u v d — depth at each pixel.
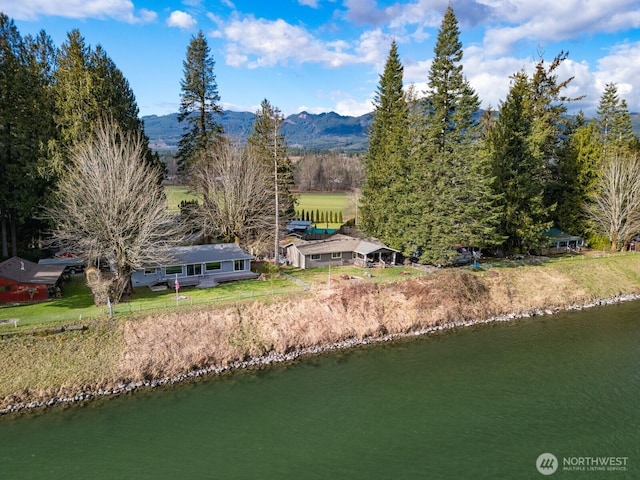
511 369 33.03
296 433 24.95
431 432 25.19
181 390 29.25
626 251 62.75
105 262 47.84
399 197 53.50
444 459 22.83
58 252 51.34
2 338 29.03
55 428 24.88
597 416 26.84
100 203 36.59
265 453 23.19
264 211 57.75
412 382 31.00
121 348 30.64
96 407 26.95
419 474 21.66
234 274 46.59
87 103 44.94
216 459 22.67
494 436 24.81
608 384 30.78
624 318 44.38
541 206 56.97
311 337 36.25
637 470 21.89
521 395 29.31
